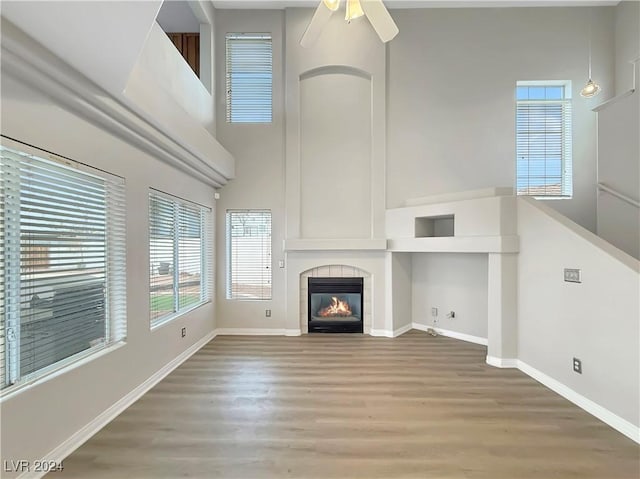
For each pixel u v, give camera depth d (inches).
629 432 101.0
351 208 217.2
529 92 221.6
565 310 128.1
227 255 219.3
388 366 159.0
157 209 148.4
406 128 216.8
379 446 96.1
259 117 219.8
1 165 78.2
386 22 118.1
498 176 214.4
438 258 213.9
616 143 149.6
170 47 149.0
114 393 113.7
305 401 123.4
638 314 99.5
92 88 91.6
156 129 125.7
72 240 99.5
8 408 76.4
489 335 162.9
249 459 90.4
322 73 217.3
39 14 68.7
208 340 202.2
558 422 109.2
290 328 215.0
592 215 215.5
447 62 216.2
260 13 215.9
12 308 81.4
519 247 154.7
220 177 203.5
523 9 214.7
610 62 214.1
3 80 75.8
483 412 115.4
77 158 97.4
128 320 122.3
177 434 102.0
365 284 216.5
